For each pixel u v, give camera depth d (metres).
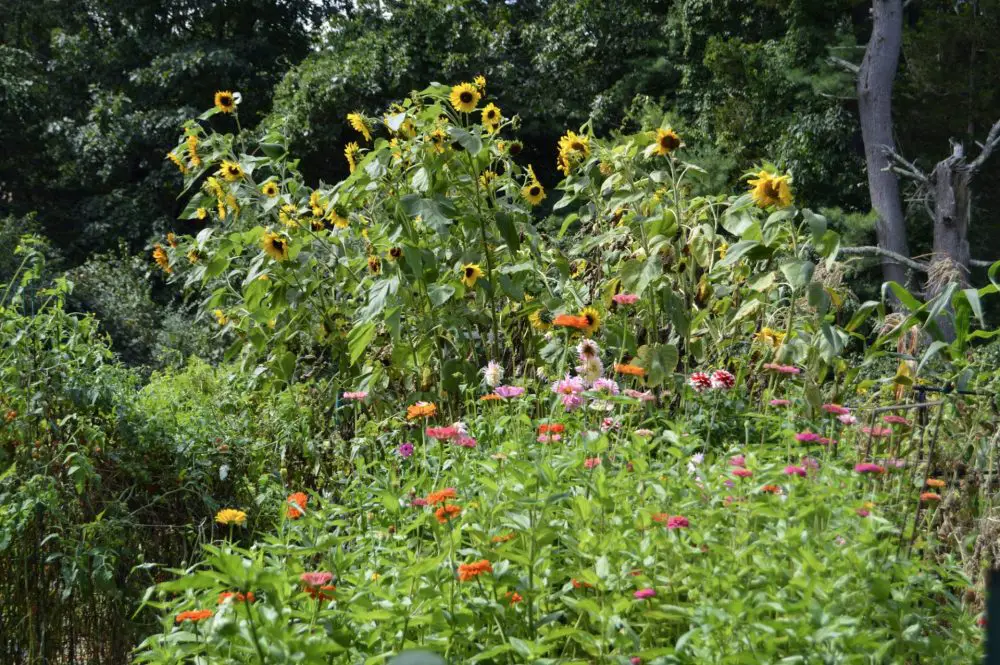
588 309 3.95
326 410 4.65
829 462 2.95
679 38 17.83
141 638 3.48
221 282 5.58
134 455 3.63
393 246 4.46
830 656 1.94
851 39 15.44
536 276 4.94
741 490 2.56
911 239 16.45
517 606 2.28
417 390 4.63
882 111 15.09
